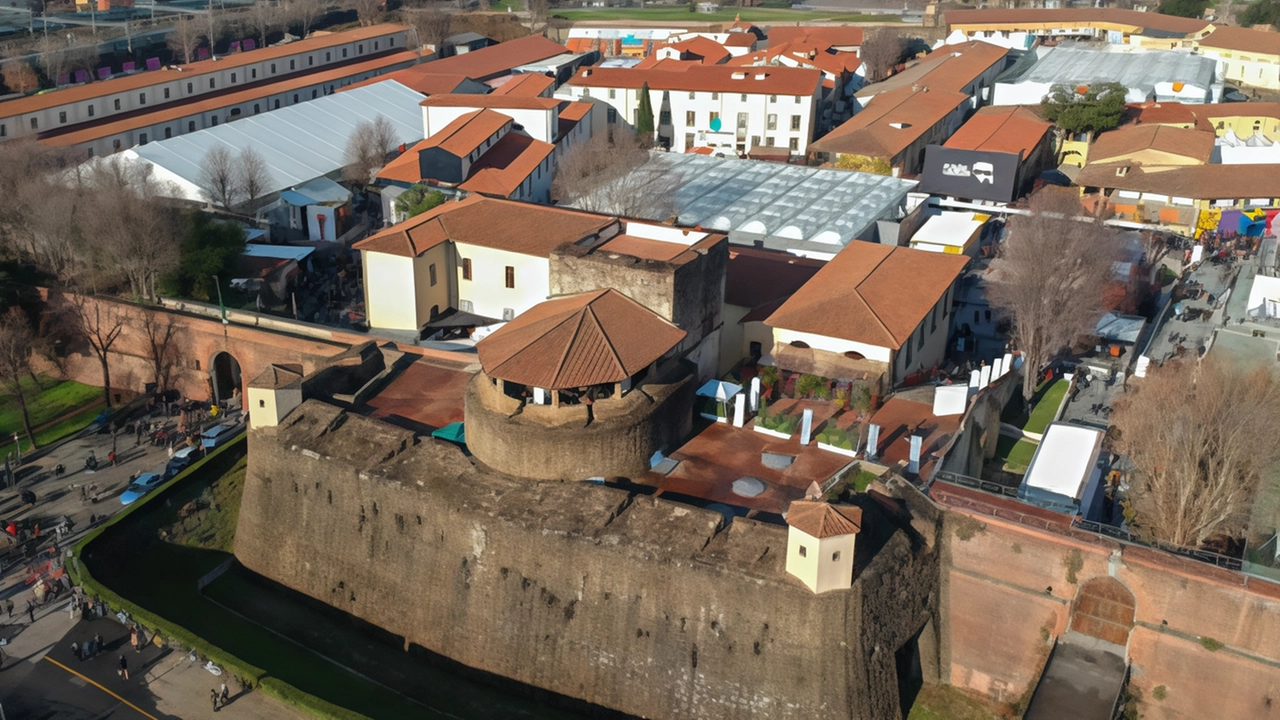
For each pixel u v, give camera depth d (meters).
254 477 89.25
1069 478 82.44
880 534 72.44
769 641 68.75
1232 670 66.38
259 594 87.88
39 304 123.12
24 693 75.69
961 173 160.25
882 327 91.00
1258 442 79.12
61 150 150.25
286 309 125.56
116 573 86.88
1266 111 189.50
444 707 75.56
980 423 91.38
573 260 89.19
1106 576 69.56
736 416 88.12
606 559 72.31
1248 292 117.19
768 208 144.12
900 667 75.12
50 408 118.50
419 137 182.50
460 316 111.12
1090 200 161.25
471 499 77.56
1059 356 112.88
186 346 115.31
